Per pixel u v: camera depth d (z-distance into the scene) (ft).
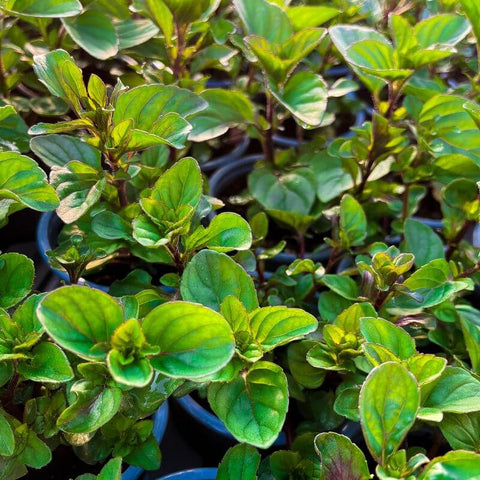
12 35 2.08
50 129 1.43
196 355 1.16
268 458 1.49
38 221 2.11
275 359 1.63
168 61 2.00
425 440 1.57
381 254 1.43
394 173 2.25
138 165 1.60
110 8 2.02
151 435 1.44
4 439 1.23
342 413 1.36
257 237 1.77
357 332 1.45
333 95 1.86
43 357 1.26
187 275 1.31
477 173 1.81
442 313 1.57
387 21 2.11
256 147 2.50
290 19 1.86
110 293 1.61
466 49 2.17
